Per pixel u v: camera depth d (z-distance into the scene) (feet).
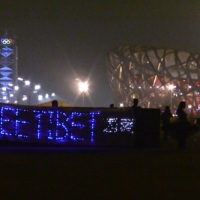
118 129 71.87
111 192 34.60
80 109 71.82
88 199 31.99
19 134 71.51
